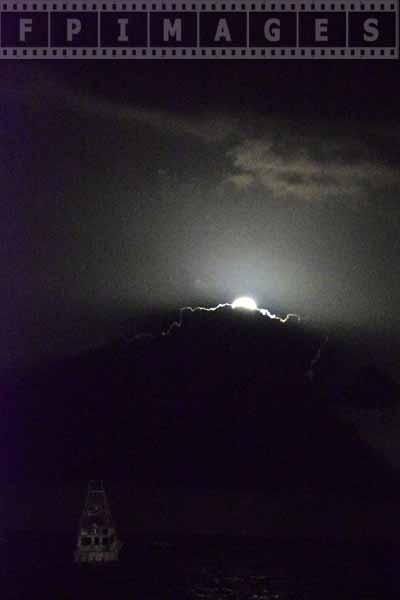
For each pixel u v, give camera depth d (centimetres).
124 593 10112
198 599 10019
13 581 10631
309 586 10681
